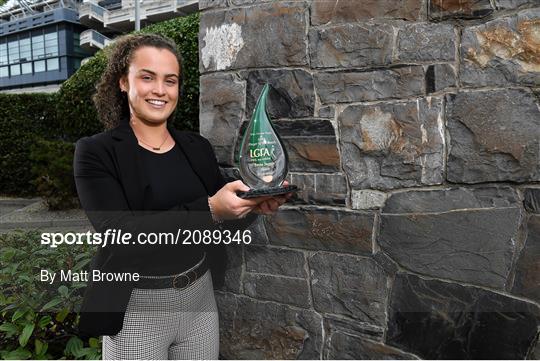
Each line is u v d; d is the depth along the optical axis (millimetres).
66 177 5215
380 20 1265
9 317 1727
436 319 1269
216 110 1531
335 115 1345
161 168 1055
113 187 968
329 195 1374
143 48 1032
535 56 1107
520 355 1183
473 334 1230
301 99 1384
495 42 1145
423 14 1220
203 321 1170
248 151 1096
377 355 1348
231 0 1479
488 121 1161
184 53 3945
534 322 1159
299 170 1407
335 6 1317
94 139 1006
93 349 1599
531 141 1124
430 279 1266
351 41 1304
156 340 1069
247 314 1542
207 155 1201
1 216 4926
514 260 1166
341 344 1399
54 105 6328
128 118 1112
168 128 1165
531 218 1140
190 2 17969
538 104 1114
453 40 1189
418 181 1252
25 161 6422
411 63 1238
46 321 1613
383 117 1282
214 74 1531
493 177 1170
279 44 1401
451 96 1200
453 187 1218
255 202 997
